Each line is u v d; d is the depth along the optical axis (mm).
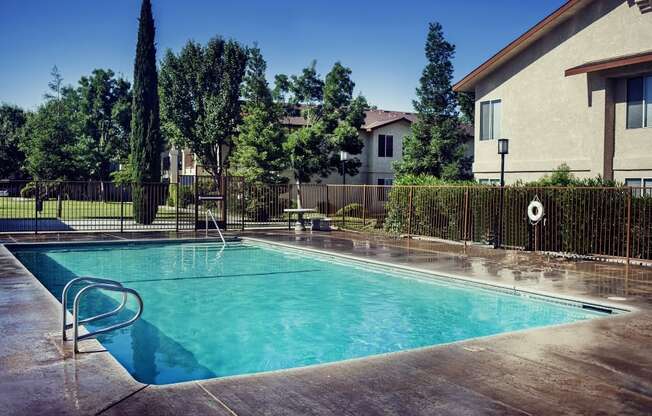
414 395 4387
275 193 25797
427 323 8281
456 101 30578
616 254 13055
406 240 17688
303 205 32688
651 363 5281
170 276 12188
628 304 8086
